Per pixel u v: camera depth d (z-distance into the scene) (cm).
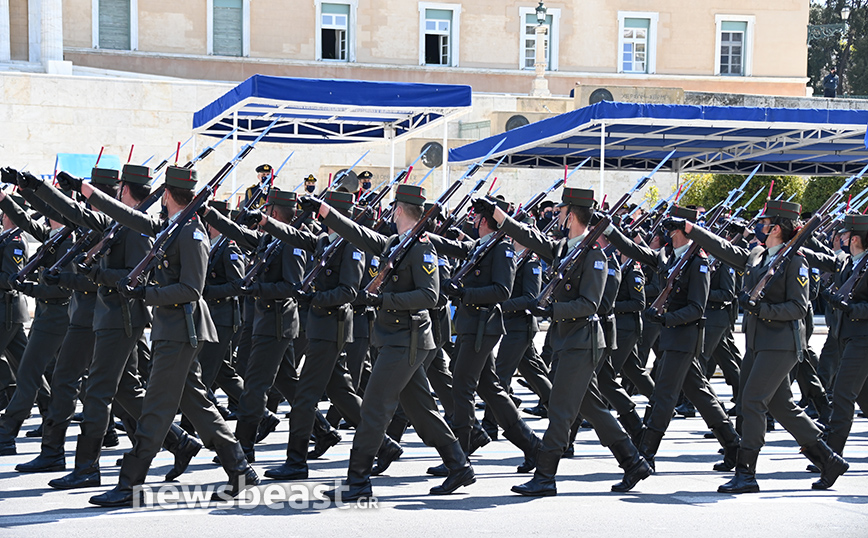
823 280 1349
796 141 2378
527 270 1102
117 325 876
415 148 3092
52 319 1056
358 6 4444
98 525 766
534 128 2178
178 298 802
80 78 3077
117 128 3119
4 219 1154
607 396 1062
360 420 930
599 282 878
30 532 744
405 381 859
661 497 902
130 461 828
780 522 807
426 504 858
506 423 1009
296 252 1019
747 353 979
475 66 4578
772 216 928
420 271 845
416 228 852
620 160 2805
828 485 944
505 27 4597
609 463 1081
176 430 913
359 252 952
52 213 966
